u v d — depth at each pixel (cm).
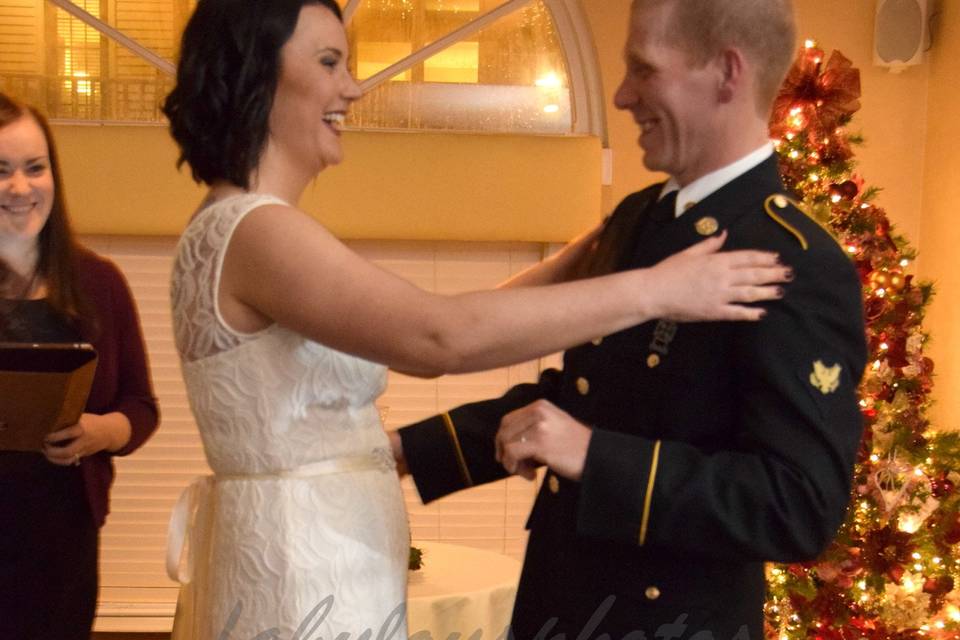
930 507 366
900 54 512
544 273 209
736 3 174
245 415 178
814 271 168
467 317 160
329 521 180
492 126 540
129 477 543
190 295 177
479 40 536
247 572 178
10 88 527
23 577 258
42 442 245
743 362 169
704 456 168
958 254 490
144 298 541
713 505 163
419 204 524
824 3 520
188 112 179
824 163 364
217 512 184
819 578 359
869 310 359
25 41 526
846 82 362
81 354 231
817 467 162
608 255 197
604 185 534
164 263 541
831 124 363
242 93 177
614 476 167
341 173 522
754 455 165
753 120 181
